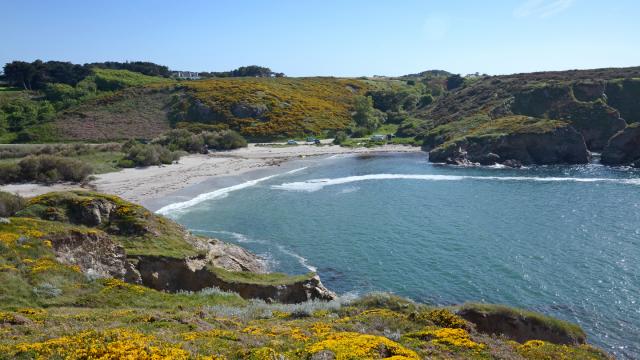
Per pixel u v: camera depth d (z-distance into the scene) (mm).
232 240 42375
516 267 35688
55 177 59688
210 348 12469
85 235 25250
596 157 89500
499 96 117500
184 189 62312
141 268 27141
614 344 25203
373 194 62281
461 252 39250
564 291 31438
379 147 109312
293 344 13422
